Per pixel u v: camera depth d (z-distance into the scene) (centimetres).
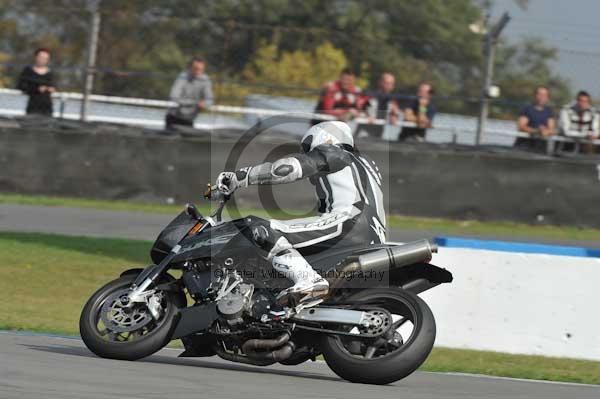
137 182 5222
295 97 5481
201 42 5797
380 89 5628
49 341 2430
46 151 5225
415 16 7788
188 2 7469
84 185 5234
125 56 5725
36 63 5391
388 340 2053
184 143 5206
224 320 2083
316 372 2302
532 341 2770
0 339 2361
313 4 7938
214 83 5400
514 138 5347
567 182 5116
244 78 5788
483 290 2803
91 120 5494
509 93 5656
